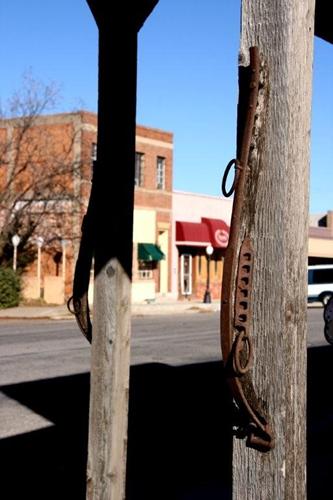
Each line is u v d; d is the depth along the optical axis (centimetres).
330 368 1311
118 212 359
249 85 240
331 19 377
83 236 357
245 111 242
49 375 1187
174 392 1027
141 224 3684
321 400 970
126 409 367
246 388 235
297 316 237
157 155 3784
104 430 361
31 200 3144
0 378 1156
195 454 704
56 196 3156
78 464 661
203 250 4150
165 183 3850
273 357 235
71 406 934
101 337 365
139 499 545
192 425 829
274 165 237
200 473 632
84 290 350
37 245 3173
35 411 901
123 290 364
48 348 1588
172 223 3903
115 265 360
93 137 3219
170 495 547
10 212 3125
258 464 239
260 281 238
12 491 577
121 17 357
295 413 235
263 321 237
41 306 3080
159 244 3856
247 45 245
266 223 238
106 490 358
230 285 233
